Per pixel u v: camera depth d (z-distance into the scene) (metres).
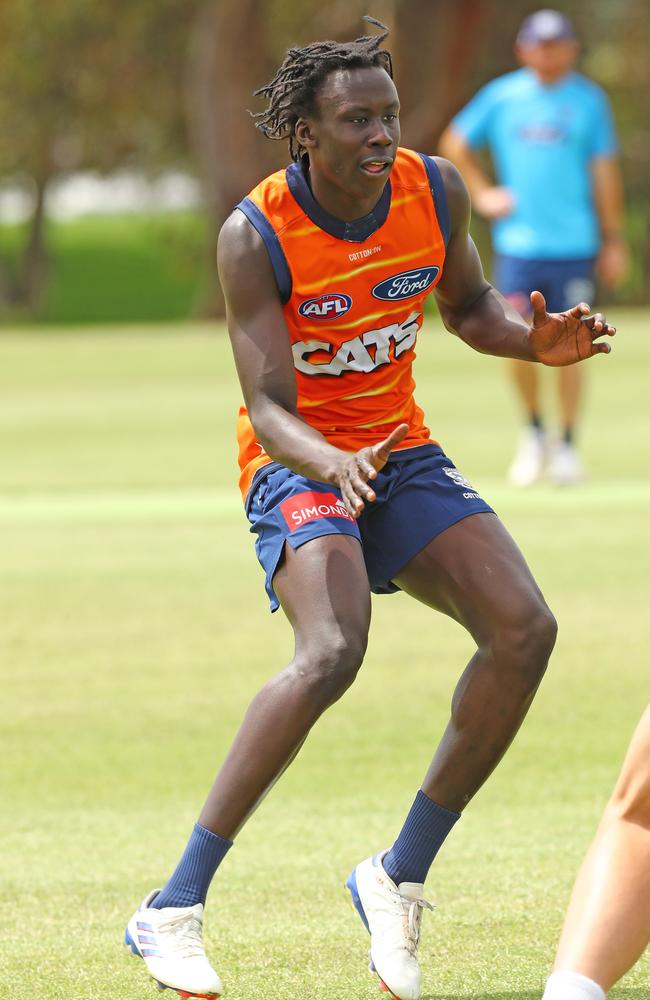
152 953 12.00
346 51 12.70
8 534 34.22
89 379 70.00
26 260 170.50
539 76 38.72
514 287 39.31
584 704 20.56
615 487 38.16
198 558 31.28
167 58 149.50
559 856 15.12
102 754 19.03
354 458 11.87
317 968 12.69
